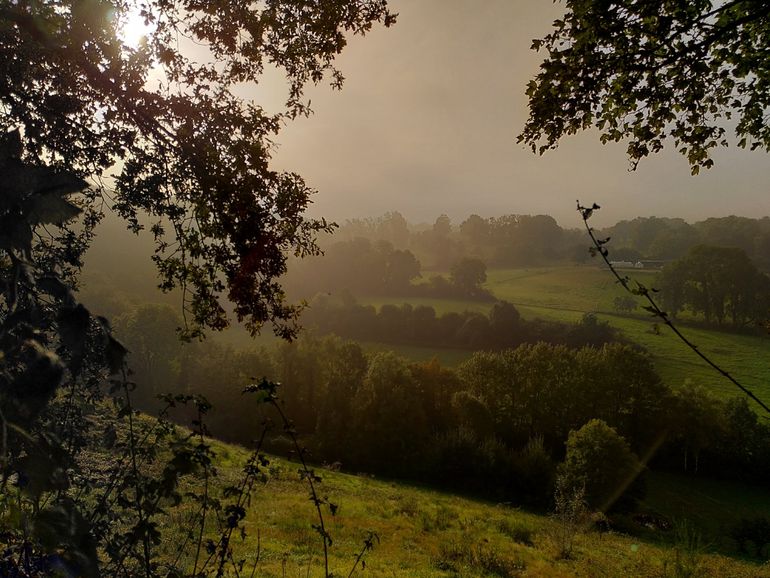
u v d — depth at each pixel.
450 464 42.12
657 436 50.06
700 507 41.59
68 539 1.79
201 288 4.77
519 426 50.97
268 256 4.55
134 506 2.97
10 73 2.75
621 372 50.12
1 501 1.71
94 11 3.20
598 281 128.12
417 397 47.53
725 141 4.67
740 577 14.23
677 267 85.62
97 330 2.21
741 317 80.50
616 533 29.75
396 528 19.77
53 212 1.83
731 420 49.56
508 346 80.88
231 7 4.48
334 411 48.31
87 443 2.91
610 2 3.95
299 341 56.16
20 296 1.92
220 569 3.38
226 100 4.51
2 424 1.51
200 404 3.25
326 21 4.70
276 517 17.06
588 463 35.56
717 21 4.25
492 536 21.67
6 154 1.84
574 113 4.63
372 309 91.06
